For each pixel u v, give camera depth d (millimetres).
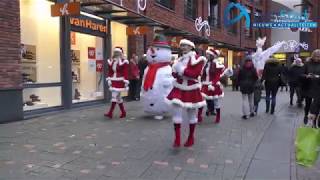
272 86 13258
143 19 15828
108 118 11234
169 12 20438
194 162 6805
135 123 10453
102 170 6242
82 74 14141
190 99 7758
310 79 10109
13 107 10469
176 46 20875
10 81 10375
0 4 10031
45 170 6184
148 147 7773
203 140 8547
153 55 11289
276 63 13227
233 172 6305
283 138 9031
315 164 6816
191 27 23922
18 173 6016
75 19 13352
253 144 8273
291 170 6492
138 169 6332
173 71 7895
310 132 5547
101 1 12609
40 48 11977
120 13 14797
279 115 13023
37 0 11812
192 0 24672
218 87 10875
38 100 11875
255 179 6016
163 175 6070
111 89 11266
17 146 7648
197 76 7688
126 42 17016
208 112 12273
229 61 33062
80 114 11953
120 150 7488
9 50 10344
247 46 36375
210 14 28969
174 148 7734
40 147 7598
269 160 7078
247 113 11922
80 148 7578
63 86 12828
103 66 15359
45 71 12172
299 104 15562
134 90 16562
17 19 10617
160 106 10984
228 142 8414
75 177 5879
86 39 14312
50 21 12344
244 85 11789
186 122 10602
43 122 10391
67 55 12875
